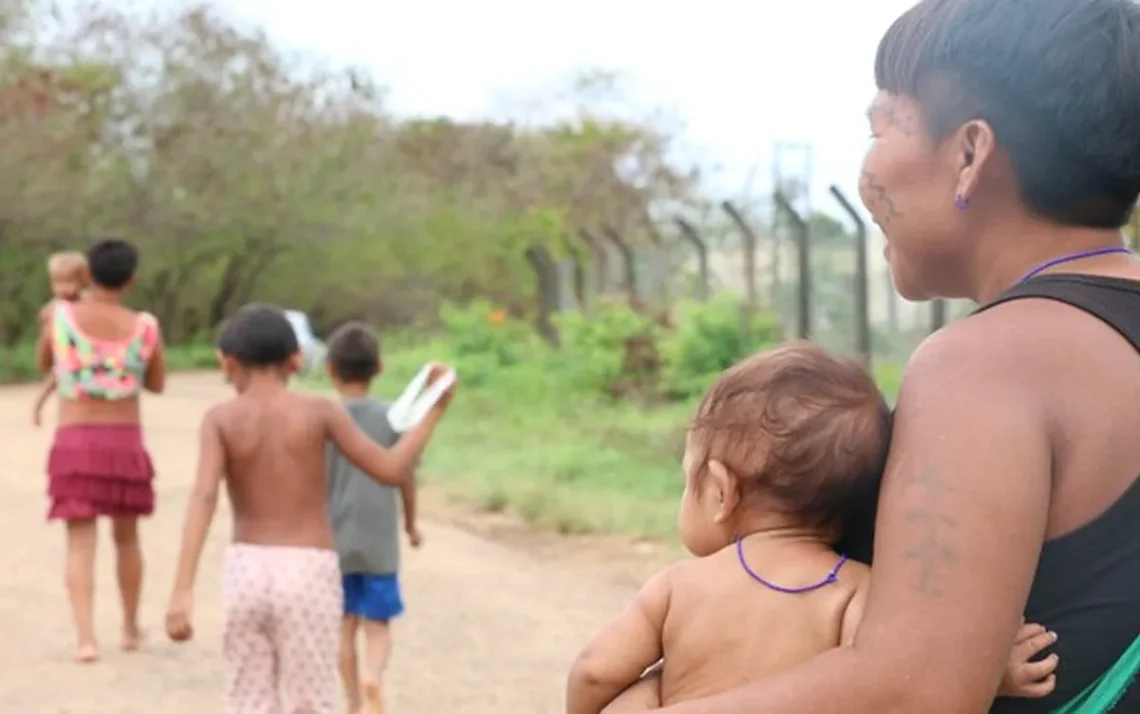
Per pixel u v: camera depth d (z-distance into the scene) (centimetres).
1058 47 164
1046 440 155
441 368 527
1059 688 155
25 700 613
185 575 480
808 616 179
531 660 695
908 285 183
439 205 4041
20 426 1822
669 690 187
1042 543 155
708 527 192
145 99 3475
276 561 484
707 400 195
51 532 1032
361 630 754
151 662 679
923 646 150
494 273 4044
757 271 2083
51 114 3244
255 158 3562
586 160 4272
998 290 172
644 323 1891
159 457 1473
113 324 700
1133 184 168
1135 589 154
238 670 489
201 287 3850
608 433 1515
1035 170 167
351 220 3781
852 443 182
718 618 183
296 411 493
